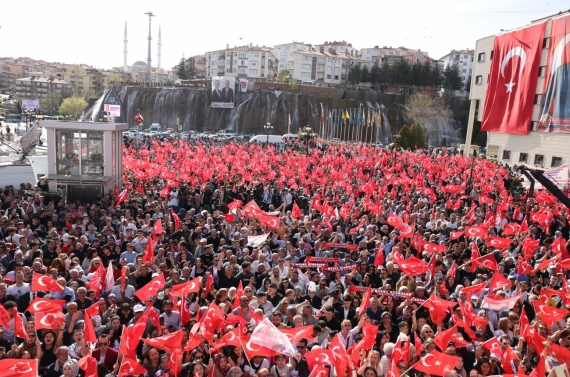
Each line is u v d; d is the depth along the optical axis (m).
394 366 7.62
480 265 13.43
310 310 9.91
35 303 8.68
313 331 9.25
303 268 13.47
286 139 70.62
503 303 10.33
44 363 8.57
